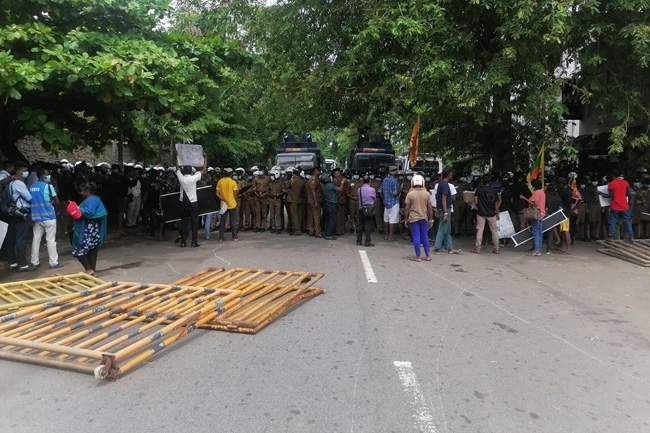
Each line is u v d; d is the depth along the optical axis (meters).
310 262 9.02
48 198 8.21
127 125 12.20
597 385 4.07
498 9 9.44
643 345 5.03
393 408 3.60
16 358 4.33
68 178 11.95
